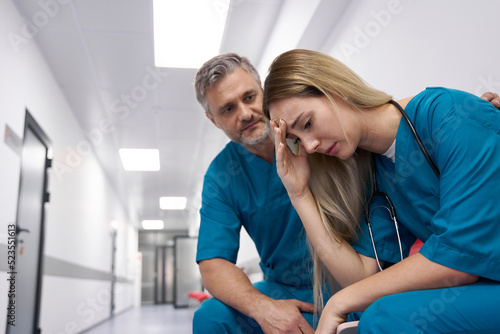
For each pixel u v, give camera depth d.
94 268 5.94
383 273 0.72
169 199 8.55
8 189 2.67
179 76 3.75
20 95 2.89
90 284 5.62
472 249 0.63
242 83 1.23
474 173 0.66
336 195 0.96
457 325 0.61
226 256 1.19
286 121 0.85
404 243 0.97
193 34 3.15
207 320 1.09
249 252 5.50
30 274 3.26
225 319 1.09
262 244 1.30
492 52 1.43
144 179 7.05
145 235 13.90
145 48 3.32
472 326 0.61
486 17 1.46
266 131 1.24
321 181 0.97
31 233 3.28
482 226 0.64
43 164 3.60
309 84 0.81
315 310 1.02
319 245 0.92
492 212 0.64
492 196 0.65
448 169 0.71
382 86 2.25
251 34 3.25
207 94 1.27
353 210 0.95
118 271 8.67
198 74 1.29
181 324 5.90
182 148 5.56
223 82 1.23
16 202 2.82
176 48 3.32
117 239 8.41
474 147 0.68
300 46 2.92
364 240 0.95
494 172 0.65
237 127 1.25
